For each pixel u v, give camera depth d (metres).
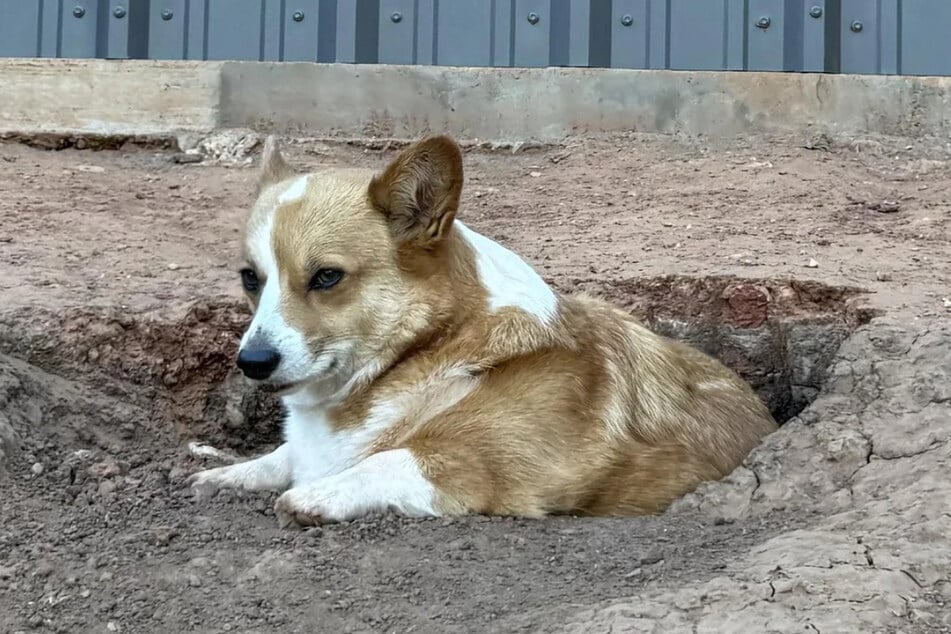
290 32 4.10
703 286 2.86
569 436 2.38
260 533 2.31
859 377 2.55
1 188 3.37
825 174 3.53
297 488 2.34
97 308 2.78
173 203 3.42
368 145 3.95
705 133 3.98
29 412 2.59
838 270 2.89
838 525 2.27
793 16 3.99
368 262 2.39
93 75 4.01
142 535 2.29
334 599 2.17
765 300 2.83
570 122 4.02
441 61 4.10
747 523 2.34
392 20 4.09
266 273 2.39
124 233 3.18
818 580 2.14
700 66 4.03
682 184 3.49
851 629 2.08
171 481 2.50
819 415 2.51
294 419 2.49
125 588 2.20
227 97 4.03
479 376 2.41
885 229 3.17
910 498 2.29
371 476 2.33
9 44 4.13
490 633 2.11
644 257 3.00
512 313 2.43
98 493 2.43
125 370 2.77
